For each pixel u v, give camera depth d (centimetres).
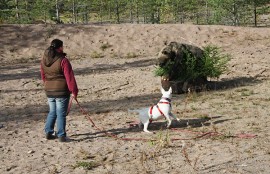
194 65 1230
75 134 852
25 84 1521
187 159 657
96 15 4388
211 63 1255
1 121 997
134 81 1488
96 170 643
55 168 658
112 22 3972
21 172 651
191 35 2405
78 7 4244
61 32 2430
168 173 613
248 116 936
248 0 3112
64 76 773
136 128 881
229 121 902
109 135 830
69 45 2323
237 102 1084
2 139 838
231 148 715
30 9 3647
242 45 2236
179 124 895
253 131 816
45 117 1025
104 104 1146
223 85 1324
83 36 2400
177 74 1228
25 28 2445
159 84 1405
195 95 1184
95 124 928
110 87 1397
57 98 780
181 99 1154
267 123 872
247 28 2477
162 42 2345
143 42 2348
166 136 757
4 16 3372
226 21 3288
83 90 1361
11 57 2178
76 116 1013
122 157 696
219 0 3144
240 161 649
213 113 981
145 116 838
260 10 3400
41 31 2422
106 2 4025
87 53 2256
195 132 825
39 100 1246
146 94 1260
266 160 647
